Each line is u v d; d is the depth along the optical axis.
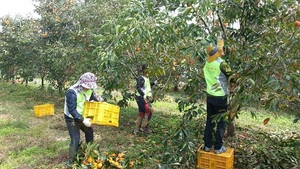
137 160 4.98
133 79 7.84
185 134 4.61
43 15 11.23
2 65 12.70
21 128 7.28
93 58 7.79
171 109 10.70
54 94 12.84
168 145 5.78
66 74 10.18
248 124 8.62
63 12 10.76
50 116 8.70
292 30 3.76
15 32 11.80
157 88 7.04
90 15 9.09
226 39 5.08
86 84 4.80
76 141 4.98
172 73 6.39
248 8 5.00
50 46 10.37
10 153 5.55
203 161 4.37
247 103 3.57
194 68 5.32
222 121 4.26
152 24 4.74
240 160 4.82
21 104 10.73
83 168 4.55
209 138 4.38
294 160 4.72
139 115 7.03
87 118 4.77
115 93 13.07
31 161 5.18
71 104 4.73
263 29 4.94
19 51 11.49
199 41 4.15
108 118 4.77
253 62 3.66
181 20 4.46
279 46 3.53
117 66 6.73
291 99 3.80
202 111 5.09
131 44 5.58
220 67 4.15
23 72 11.71
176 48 5.48
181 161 4.64
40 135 6.69
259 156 4.91
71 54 9.12
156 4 5.08
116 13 8.22
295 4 3.93
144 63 6.54
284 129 8.14
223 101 4.18
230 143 5.59
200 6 4.22
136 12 4.86
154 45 5.36
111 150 5.28
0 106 10.16
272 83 3.12
